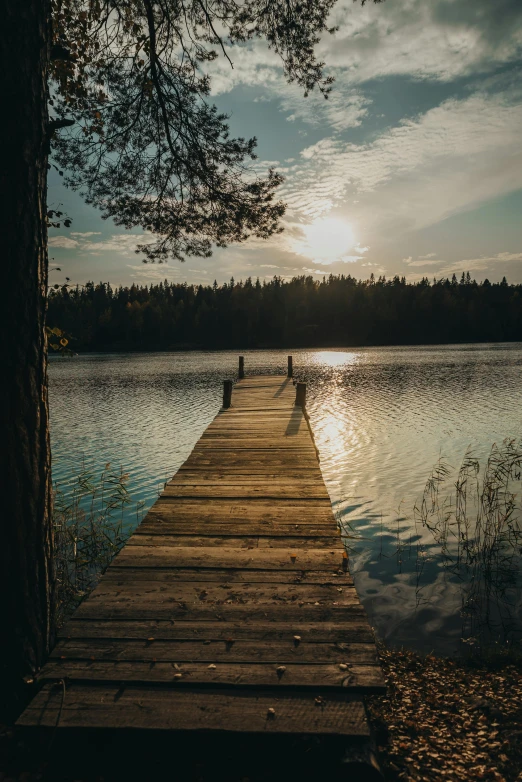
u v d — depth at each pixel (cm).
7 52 249
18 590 267
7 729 252
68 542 674
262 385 1923
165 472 1241
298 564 390
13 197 255
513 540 755
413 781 236
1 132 250
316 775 223
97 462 1352
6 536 264
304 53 552
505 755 256
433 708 313
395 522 862
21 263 260
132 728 225
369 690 248
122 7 522
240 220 598
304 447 827
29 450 271
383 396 2558
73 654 276
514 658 422
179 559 400
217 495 573
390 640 493
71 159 560
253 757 229
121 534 808
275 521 487
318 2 521
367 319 10294
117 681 254
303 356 6456
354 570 671
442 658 438
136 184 586
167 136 566
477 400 2322
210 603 330
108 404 2497
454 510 919
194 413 2162
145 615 315
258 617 313
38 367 275
